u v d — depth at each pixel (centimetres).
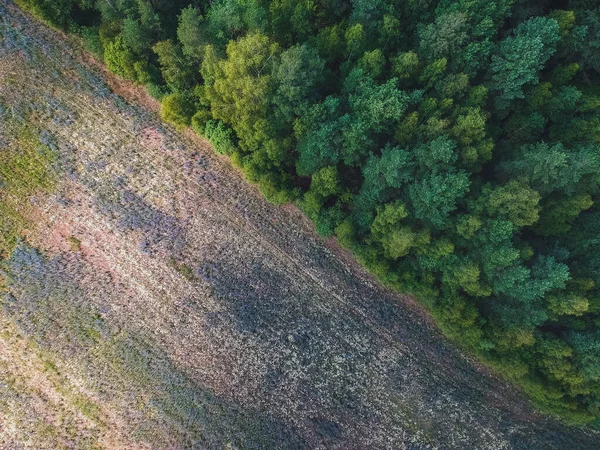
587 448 4006
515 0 3303
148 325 4056
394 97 3186
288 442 3997
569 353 3375
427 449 4025
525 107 3500
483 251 3369
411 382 4091
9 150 4072
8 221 4041
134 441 3934
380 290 4147
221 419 3997
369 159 3491
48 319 3984
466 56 3303
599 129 3228
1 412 3878
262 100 3366
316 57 3338
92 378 3966
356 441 4028
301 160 3666
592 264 3450
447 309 3641
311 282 4150
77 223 4091
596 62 3512
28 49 4131
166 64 3706
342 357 4106
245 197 4166
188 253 4122
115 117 4169
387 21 3356
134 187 4141
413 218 3516
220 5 3569
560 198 3356
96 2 3766
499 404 4072
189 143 4178
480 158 3334
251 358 4075
